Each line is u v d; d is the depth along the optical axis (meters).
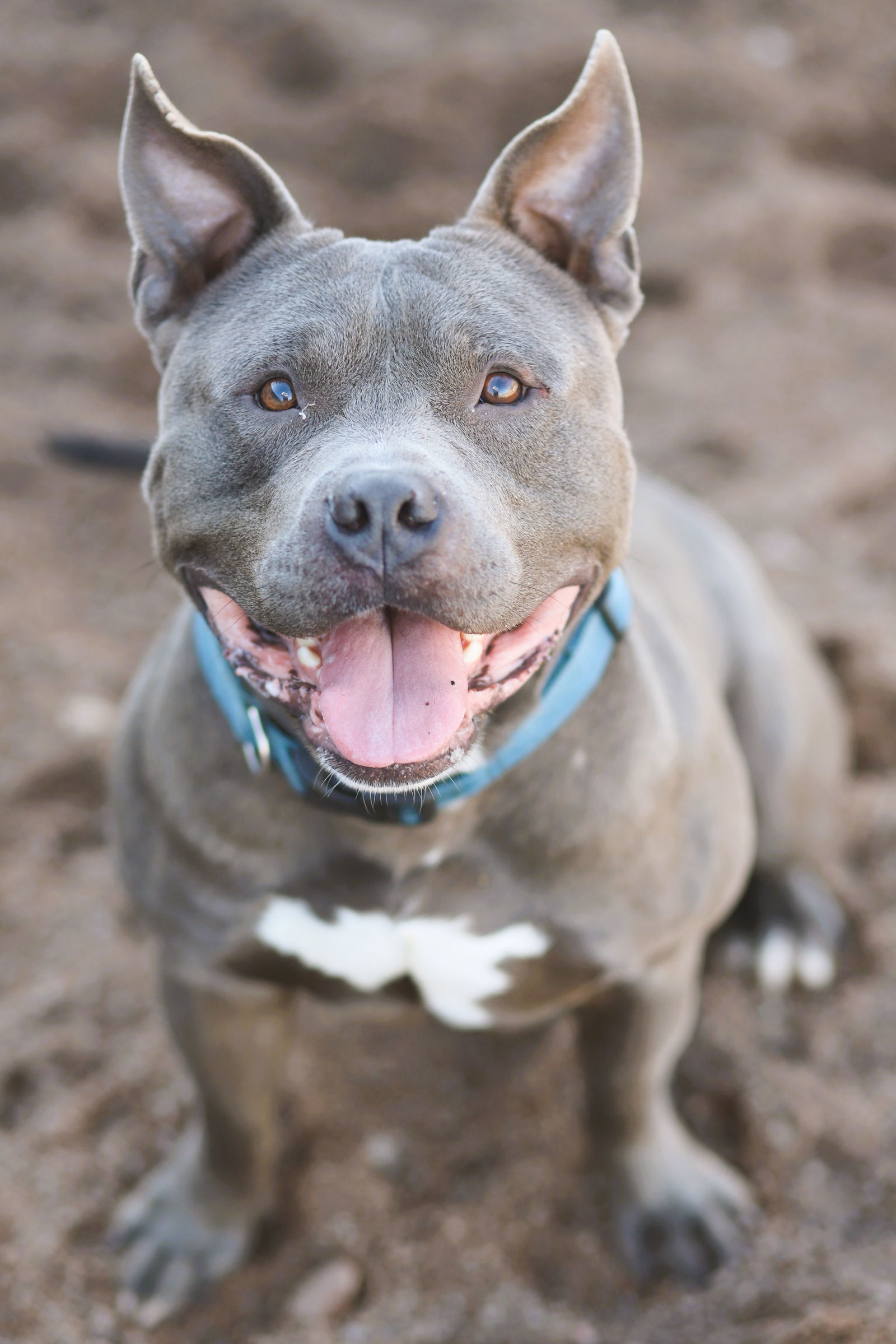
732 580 3.49
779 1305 2.79
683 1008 2.73
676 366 5.83
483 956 2.47
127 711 2.72
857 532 4.94
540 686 2.27
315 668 2.13
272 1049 2.73
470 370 2.09
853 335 6.00
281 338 2.10
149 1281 2.88
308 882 2.39
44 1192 3.00
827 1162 3.05
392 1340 2.75
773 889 3.62
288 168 6.90
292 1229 2.99
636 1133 2.92
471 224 2.29
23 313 6.09
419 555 1.90
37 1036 3.33
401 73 7.25
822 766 3.61
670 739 2.49
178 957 2.55
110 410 5.63
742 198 6.61
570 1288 2.89
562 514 2.15
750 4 7.95
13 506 5.12
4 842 3.86
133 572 4.95
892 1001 3.39
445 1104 3.19
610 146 2.31
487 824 2.35
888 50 7.74
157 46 7.49
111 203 6.67
